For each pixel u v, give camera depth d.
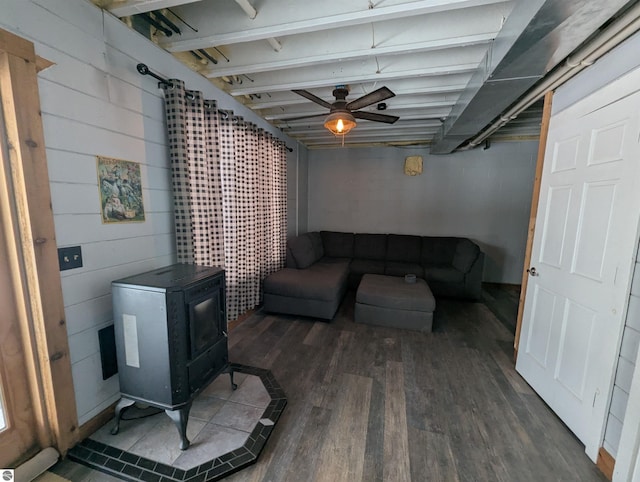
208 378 1.77
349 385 2.14
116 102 1.71
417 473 1.44
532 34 1.38
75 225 1.52
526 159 4.47
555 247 1.93
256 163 3.27
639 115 1.34
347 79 2.47
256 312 3.54
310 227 5.56
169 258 2.18
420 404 1.94
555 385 1.86
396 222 5.15
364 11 1.60
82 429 1.59
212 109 2.38
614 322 1.43
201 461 1.46
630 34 1.37
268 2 1.73
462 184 4.77
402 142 4.91
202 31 1.90
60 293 1.44
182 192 2.12
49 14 1.35
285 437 1.65
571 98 1.84
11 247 1.33
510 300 4.15
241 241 3.01
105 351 1.70
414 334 3.01
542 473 1.45
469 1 1.47
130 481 1.37
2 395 1.34
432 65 2.25
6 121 1.25
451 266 4.37
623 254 1.40
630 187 1.38
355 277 4.47
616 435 1.40
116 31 1.69
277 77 2.62
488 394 2.06
